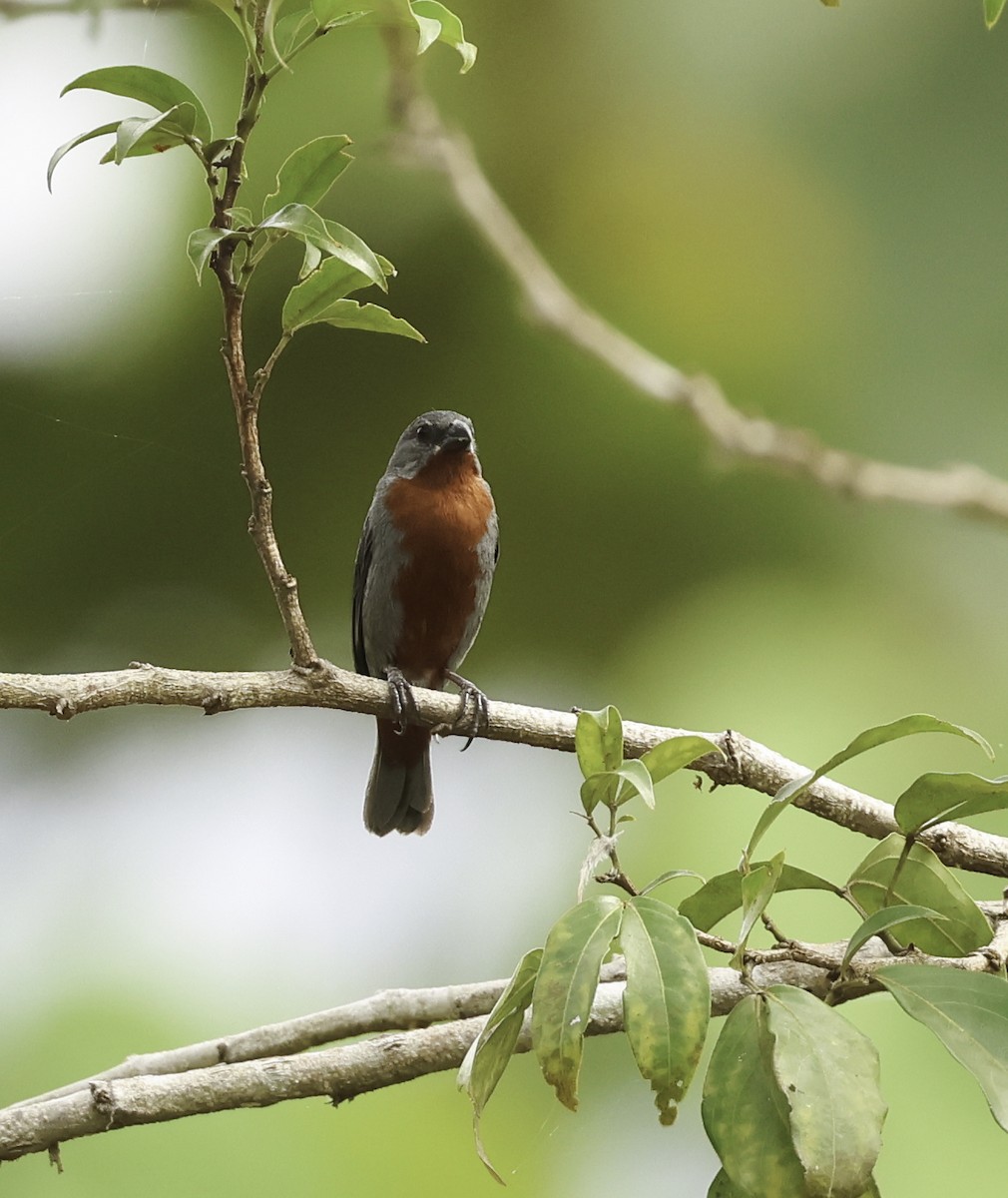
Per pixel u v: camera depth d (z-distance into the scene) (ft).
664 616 39.91
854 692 35.91
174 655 40.75
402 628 34.99
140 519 40.50
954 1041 12.99
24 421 39.42
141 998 31.45
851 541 38.73
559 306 35.24
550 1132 29.45
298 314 17.67
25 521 39.91
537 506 40.96
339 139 16.70
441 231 39.17
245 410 18.17
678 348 41.11
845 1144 12.45
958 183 39.73
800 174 40.14
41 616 40.40
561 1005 12.71
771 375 40.81
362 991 33.14
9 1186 27.25
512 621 40.96
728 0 39.58
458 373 40.50
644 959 12.82
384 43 33.55
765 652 37.19
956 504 34.94
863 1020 25.41
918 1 39.24
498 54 40.14
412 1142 28.91
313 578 41.63
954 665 36.91
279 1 15.48
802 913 28.30
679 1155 28.86
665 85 40.14
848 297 40.47
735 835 30.01
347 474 41.47
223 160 16.51
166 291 38.70
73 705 18.33
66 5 29.25
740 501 39.75
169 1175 27.66
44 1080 30.14
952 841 21.35
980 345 40.11
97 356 39.22
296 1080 17.69
